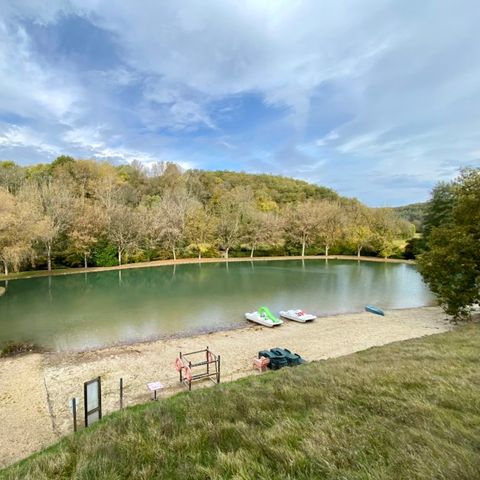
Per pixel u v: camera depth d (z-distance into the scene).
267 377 9.59
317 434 4.64
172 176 89.56
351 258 66.38
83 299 29.61
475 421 4.81
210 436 5.04
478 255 19.33
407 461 3.77
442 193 50.94
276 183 104.56
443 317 23.94
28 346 18.20
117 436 5.52
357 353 12.58
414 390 6.40
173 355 16.44
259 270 49.44
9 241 35.53
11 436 9.76
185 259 59.84
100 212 50.19
